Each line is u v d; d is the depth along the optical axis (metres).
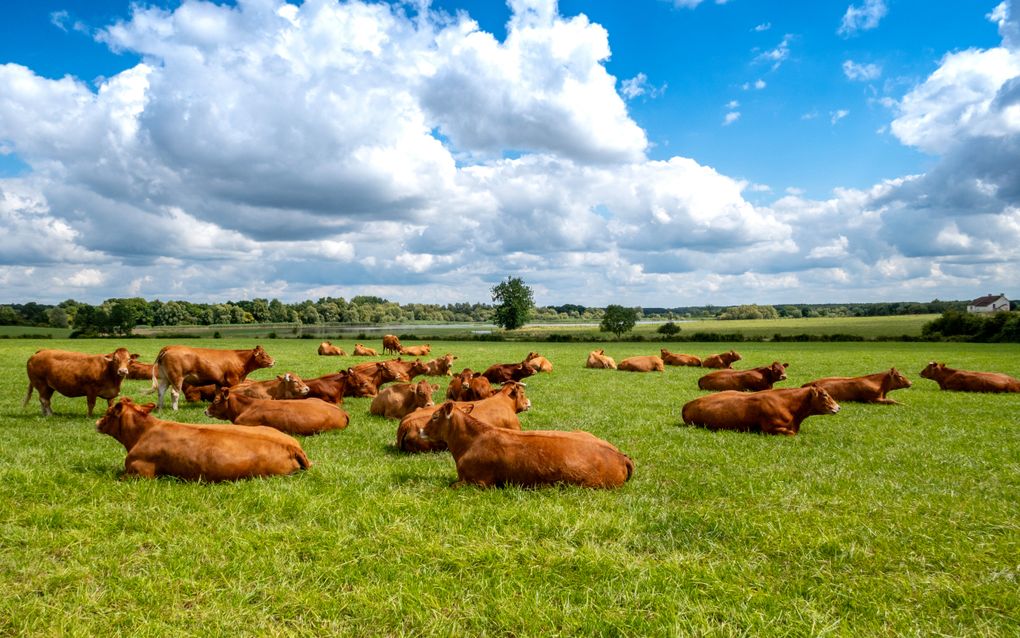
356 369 18.52
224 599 4.50
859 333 86.19
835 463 9.17
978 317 68.75
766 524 5.93
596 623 4.09
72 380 13.93
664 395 18.72
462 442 8.11
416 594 4.50
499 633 4.10
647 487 7.66
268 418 11.55
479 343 68.12
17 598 4.46
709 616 4.24
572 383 22.67
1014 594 4.52
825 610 4.34
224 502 6.71
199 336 82.69
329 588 4.69
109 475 7.84
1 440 10.46
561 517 6.12
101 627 4.11
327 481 7.74
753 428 12.07
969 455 9.71
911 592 4.59
